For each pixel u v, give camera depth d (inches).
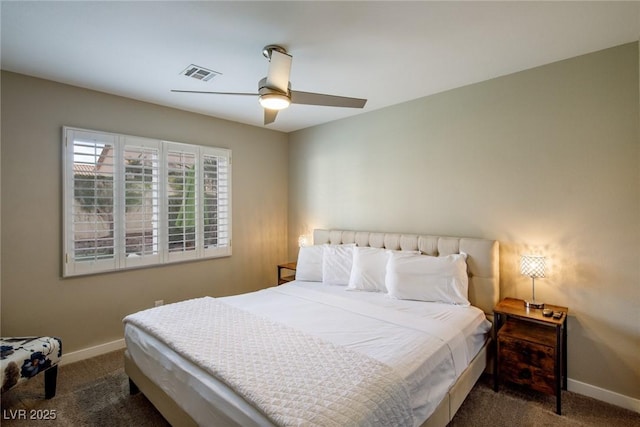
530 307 96.3
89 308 116.2
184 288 141.9
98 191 116.8
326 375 57.7
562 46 87.6
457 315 93.7
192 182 143.5
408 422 56.8
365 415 49.2
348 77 107.7
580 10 71.5
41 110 105.9
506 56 93.2
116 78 106.6
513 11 72.0
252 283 167.2
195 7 69.6
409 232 131.4
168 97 124.6
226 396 55.3
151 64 96.8
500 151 107.7
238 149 161.2
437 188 123.0
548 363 85.1
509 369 91.4
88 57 92.2
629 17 73.9
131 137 124.5
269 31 79.6
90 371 105.9
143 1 67.2
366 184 146.0
